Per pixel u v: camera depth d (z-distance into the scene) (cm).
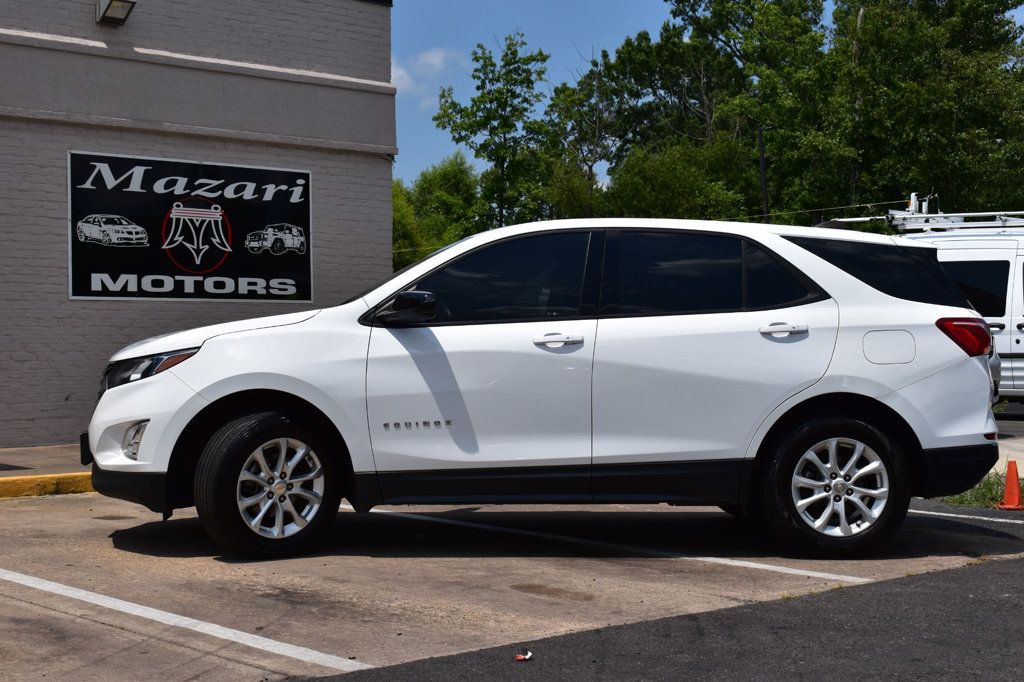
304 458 617
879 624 475
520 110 5122
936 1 4847
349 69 1343
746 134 6544
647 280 639
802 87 4428
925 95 3981
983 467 634
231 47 1265
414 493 617
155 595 521
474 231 5622
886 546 667
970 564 608
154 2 1217
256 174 1276
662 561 616
